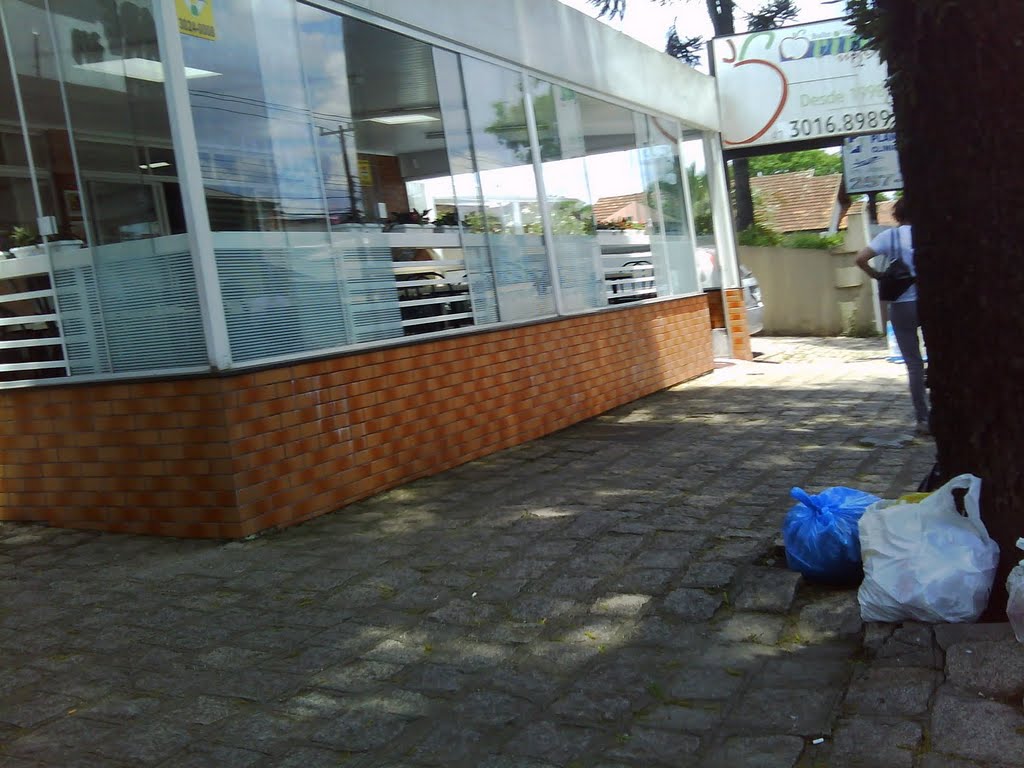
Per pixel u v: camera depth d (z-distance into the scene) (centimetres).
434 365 759
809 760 311
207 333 577
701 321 1324
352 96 714
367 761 331
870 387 1117
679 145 1332
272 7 645
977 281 389
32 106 631
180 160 568
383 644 430
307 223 654
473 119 860
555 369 933
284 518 613
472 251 838
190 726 363
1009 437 391
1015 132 373
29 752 349
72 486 641
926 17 385
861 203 2462
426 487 710
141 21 572
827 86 1688
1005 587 388
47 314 643
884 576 391
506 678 389
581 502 641
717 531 555
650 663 394
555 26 1007
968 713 315
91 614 486
